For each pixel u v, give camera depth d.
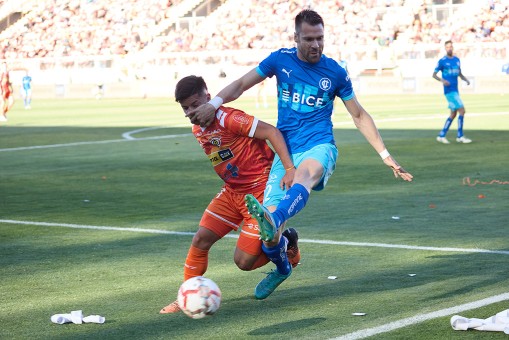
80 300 17.39
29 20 149.38
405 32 122.12
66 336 14.70
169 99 120.94
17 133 65.56
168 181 37.41
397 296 17.06
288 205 15.29
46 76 138.62
